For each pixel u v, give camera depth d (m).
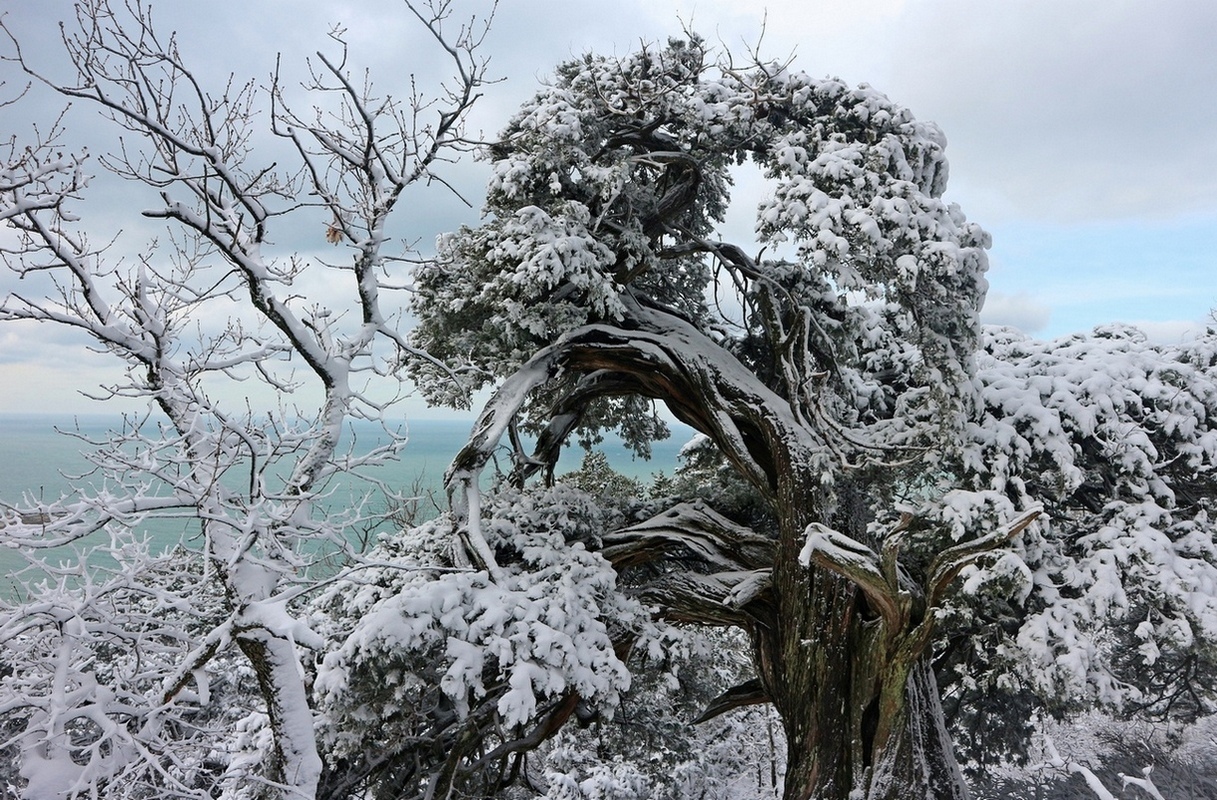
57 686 7.30
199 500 7.63
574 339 15.36
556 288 14.43
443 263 12.64
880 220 12.31
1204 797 16.45
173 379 8.55
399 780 13.74
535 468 18.55
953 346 12.95
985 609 13.63
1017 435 13.67
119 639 8.61
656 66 15.38
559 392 18.78
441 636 11.50
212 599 9.60
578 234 13.55
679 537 15.64
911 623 13.02
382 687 11.35
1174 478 16.08
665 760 20.27
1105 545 13.84
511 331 14.02
